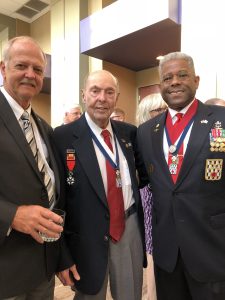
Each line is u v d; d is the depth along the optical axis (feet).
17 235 3.89
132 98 19.38
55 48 21.31
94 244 4.92
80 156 5.07
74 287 5.08
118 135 5.69
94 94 5.22
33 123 4.52
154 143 5.18
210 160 4.59
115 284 5.21
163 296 5.16
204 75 10.39
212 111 4.93
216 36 10.13
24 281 3.90
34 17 27.66
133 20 12.77
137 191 5.50
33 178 3.97
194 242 4.59
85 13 19.70
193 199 4.63
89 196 4.99
